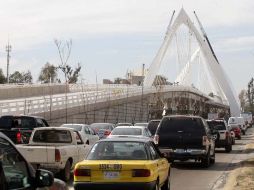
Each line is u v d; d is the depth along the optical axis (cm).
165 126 2339
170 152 2308
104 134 3422
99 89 9019
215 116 8500
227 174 2084
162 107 9469
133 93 7931
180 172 2159
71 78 7600
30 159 1631
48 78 10450
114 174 1216
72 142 1827
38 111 4422
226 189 1619
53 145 1784
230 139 3516
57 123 4834
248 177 1870
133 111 8075
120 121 7319
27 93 7156
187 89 10975
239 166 2377
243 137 6303
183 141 2306
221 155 3219
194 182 1816
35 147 1641
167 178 1435
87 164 1235
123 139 1305
